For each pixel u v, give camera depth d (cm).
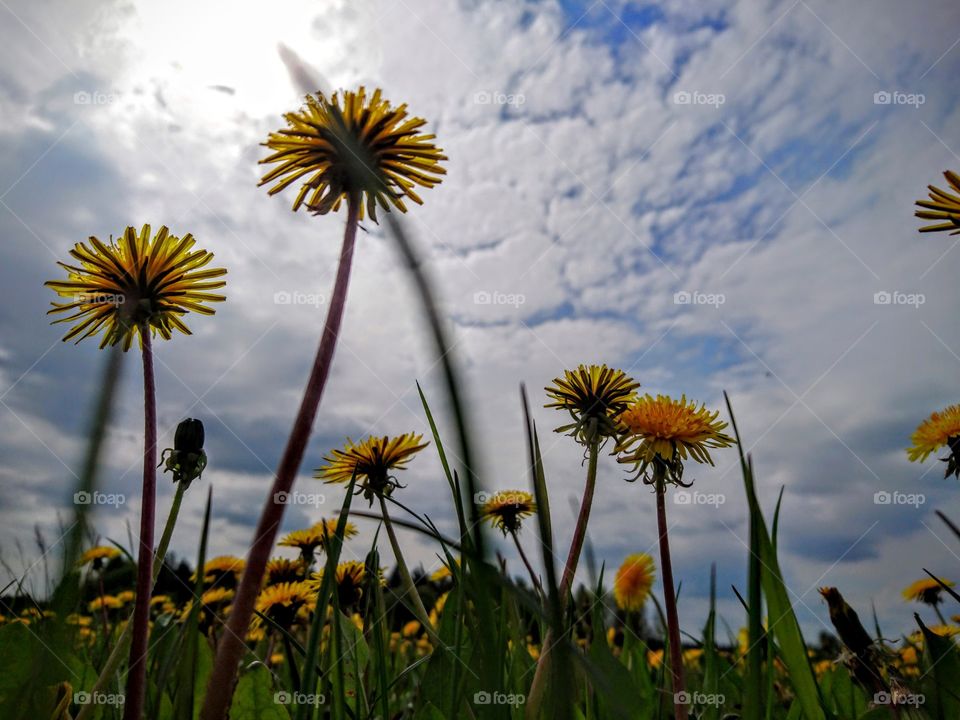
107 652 28
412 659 46
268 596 30
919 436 25
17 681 15
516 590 10
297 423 14
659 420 22
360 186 15
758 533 13
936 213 15
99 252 16
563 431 22
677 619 20
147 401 16
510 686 19
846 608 21
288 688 27
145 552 15
